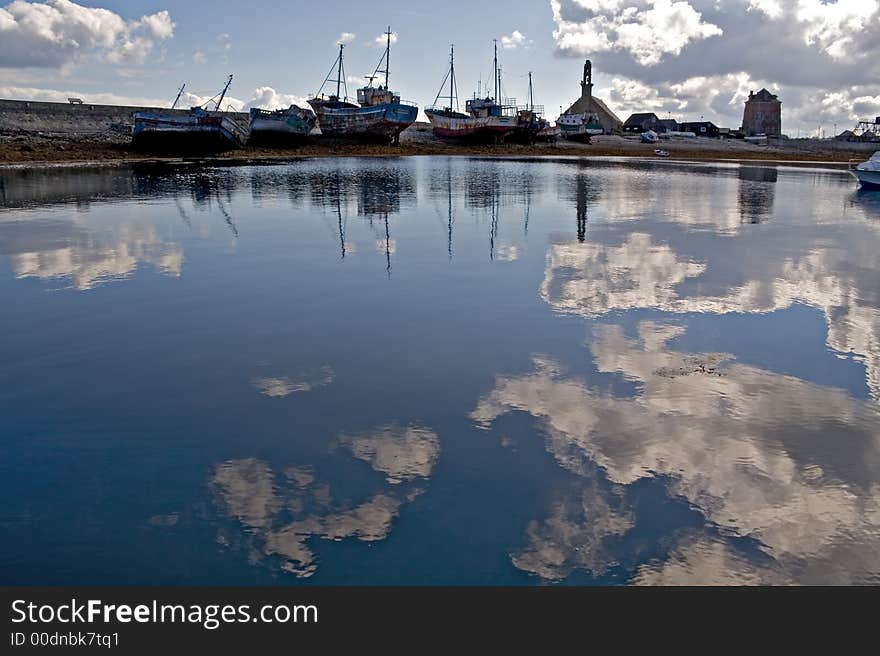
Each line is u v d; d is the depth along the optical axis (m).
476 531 4.74
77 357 8.21
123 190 30.14
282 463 5.66
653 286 11.97
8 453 5.82
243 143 67.69
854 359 8.20
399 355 8.28
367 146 81.00
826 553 4.50
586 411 6.68
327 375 7.62
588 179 41.38
